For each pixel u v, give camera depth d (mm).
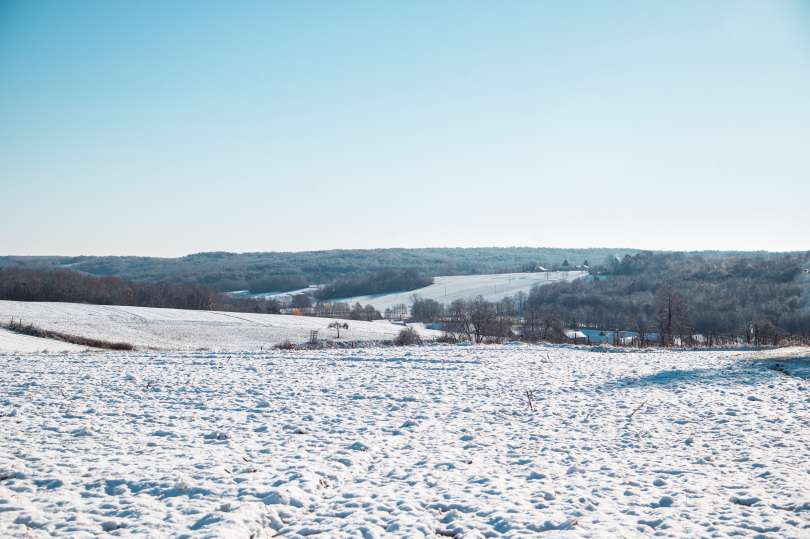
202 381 19516
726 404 15242
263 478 9211
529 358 26906
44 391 17156
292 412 14750
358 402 16156
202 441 11703
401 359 26719
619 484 9047
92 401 15766
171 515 7637
